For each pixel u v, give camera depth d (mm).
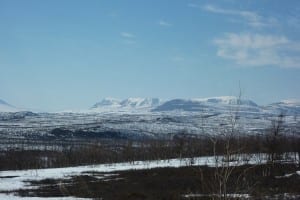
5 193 55656
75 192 53344
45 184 67500
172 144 122812
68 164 130000
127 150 128875
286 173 61812
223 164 11031
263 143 62750
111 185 61531
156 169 77688
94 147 141125
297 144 78688
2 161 129625
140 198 47812
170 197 46719
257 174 55500
